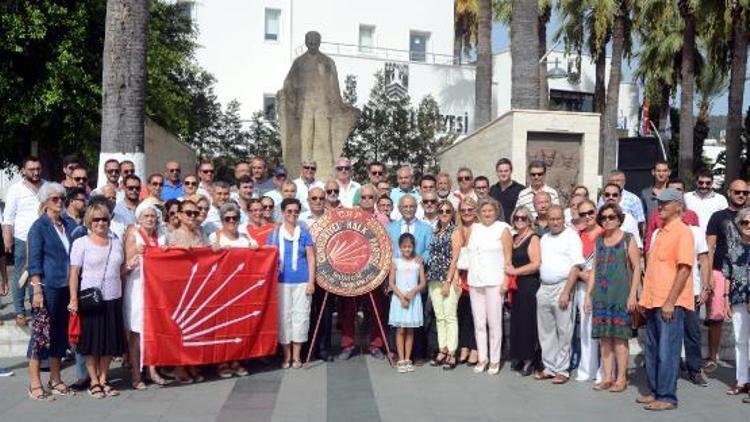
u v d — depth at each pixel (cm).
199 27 3794
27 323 1048
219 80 3850
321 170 1472
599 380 901
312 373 947
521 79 1634
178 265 884
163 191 1138
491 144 1552
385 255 1000
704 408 805
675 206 812
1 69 1881
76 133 2031
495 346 953
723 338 1096
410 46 4306
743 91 2316
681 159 2806
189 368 909
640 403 819
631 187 1492
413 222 1014
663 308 801
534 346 942
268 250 945
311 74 1478
